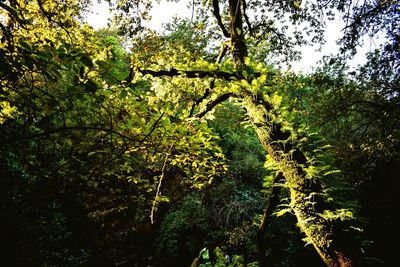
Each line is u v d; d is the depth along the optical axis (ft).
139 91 6.64
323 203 12.41
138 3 17.98
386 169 24.12
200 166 14.64
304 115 25.39
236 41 17.66
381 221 24.58
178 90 17.62
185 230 38.88
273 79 20.93
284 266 31.35
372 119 26.18
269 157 15.43
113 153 8.69
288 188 14.65
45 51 5.09
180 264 37.76
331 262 11.68
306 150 13.89
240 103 15.47
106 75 5.37
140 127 7.95
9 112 6.88
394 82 23.99
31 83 6.20
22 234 14.65
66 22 14.14
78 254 30.89
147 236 38.65
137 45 20.02
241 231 33.71
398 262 23.17
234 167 42.04
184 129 8.98
